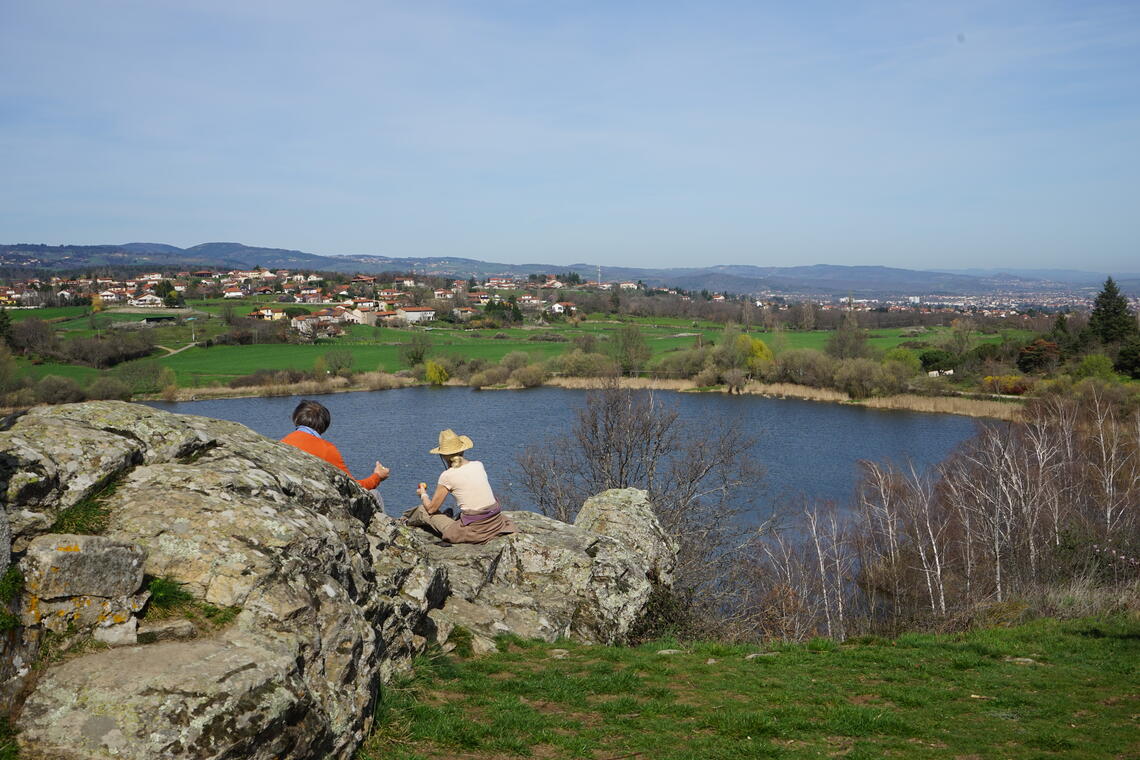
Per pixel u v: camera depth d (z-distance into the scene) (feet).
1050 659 36.65
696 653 32.86
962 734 23.85
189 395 277.44
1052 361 276.21
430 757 17.62
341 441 189.78
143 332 390.01
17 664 13.38
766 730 22.31
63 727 12.75
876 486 120.88
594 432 108.88
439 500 34.58
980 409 234.99
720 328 497.87
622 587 35.96
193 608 16.22
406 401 267.18
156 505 17.94
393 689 20.68
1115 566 87.51
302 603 17.22
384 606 22.00
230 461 21.35
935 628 61.26
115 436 19.72
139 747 12.69
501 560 34.09
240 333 417.69
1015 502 110.32
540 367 298.76
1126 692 30.53
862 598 108.06
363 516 26.23
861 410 244.01
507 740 19.01
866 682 29.68
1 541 13.84
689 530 90.27
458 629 26.81
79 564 14.82
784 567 102.27
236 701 13.78
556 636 30.78
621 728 21.25
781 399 262.67
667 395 266.36
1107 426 148.77
